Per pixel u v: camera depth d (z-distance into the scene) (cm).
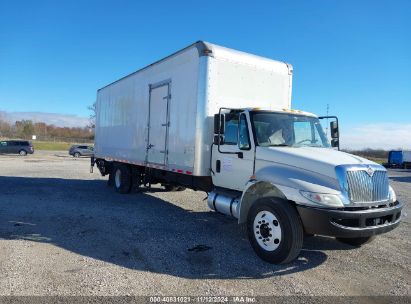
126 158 1166
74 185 1478
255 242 598
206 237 716
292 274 539
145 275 514
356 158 603
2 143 4256
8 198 1102
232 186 712
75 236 699
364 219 532
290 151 616
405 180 3036
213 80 762
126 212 935
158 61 962
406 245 724
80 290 455
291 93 894
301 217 547
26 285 465
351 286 505
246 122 680
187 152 802
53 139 9288
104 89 1407
